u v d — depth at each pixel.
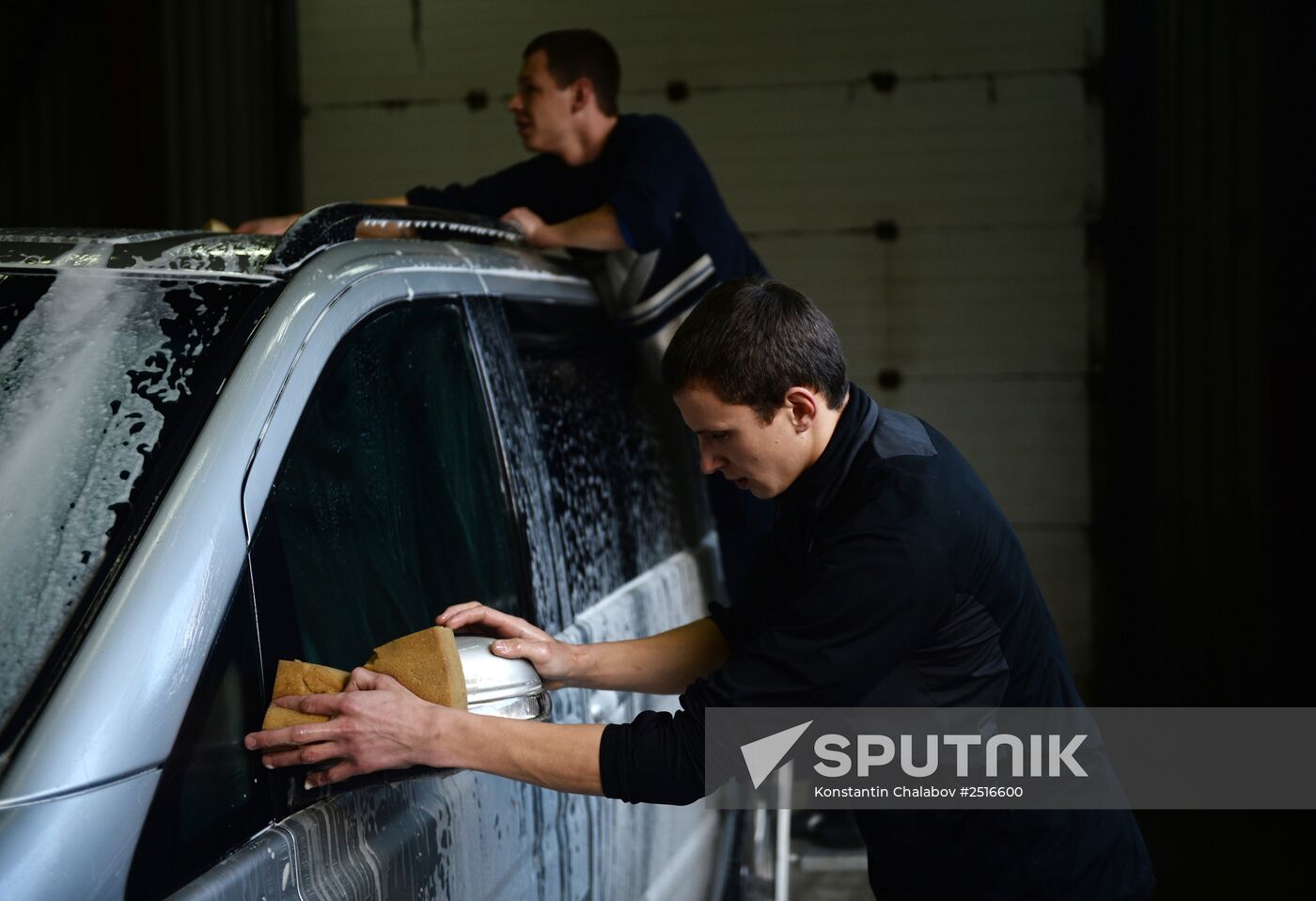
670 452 2.75
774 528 1.76
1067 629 6.24
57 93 6.70
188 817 1.07
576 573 1.98
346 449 1.40
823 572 1.45
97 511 1.16
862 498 1.50
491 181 3.29
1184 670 6.00
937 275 6.27
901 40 6.21
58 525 1.15
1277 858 4.39
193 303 1.37
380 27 6.59
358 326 1.48
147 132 6.59
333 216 1.53
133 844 1.00
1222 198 5.84
